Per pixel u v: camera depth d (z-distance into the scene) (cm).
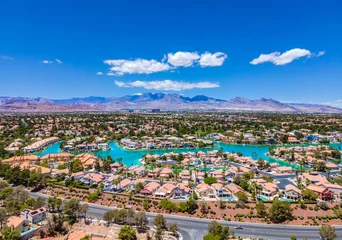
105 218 9381
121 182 13862
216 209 10631
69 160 19812
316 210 10412
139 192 12781
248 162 18938
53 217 9112
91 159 19162
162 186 13075
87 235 8162
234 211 10462
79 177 14925
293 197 11975
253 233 8850
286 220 9756
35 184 13225
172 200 11688
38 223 9319
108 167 17275
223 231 8188
